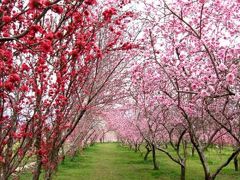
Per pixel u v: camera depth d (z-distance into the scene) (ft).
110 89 40.06
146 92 47.75
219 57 33.81
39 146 23.18
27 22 15.80
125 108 72.90
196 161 91.71
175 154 112.88
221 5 37.42
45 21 20.59
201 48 36.99
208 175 36.94
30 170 41.37
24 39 15.69
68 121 28.09
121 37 32.07
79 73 23.03
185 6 38.01
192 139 38.68
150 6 38.27
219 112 41.42
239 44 33.47
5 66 15.34
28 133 18.94
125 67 39.73
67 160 95.91
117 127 131.95
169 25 38.55
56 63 19.86
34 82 18.49
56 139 24.68
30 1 10.80
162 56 38.37
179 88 39.45
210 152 120.37
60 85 20.85
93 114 54.44
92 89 29.37
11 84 13.42
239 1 35.53
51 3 11.32
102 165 88.07
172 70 37.42
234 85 35.37
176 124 54.49
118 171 75.15
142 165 85.51
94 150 157.28
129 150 152.56
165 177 65.05
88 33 20.26
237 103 38.22
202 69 35.04
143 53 39.24
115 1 27.17
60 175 67.41
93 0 13.85
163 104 47.29
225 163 36.09
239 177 63.62
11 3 14.16
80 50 19.29
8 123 18.62
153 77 44.14
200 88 32.09
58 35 15.75
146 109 56.59
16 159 20.06
